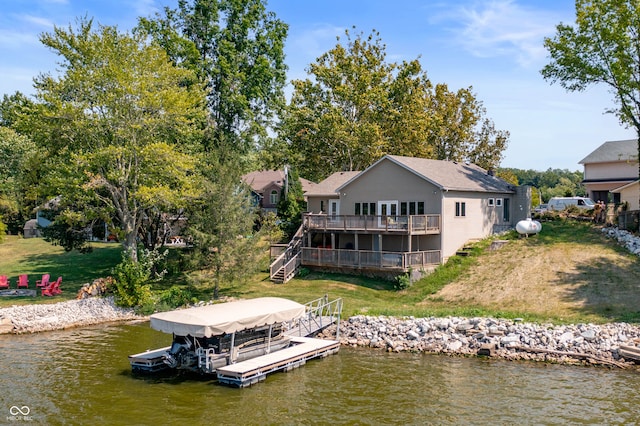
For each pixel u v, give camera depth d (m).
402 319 27.12
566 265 32.69
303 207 53.69
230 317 20.52
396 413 17.05
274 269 38.72
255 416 16.92
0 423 16.11
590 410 16.94
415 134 54.09
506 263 34.81
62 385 19.64
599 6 37.44
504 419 16.44
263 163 59.09
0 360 22.73
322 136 54.62
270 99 49.81
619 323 23.84
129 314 31.75
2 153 63.91
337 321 26.58
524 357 22.53
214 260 33.53
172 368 21.62
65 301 31.81
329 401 18.17
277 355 22.03
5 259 44.91
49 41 32.09
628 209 40.34
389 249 40.12
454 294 31.62
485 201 41.25
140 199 33.41
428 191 37.72
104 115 33.25
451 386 19.42
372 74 54.97
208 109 44.56
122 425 16.16
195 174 36.31
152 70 34.56
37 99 32.25
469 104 65.50
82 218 33.62
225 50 45.62
